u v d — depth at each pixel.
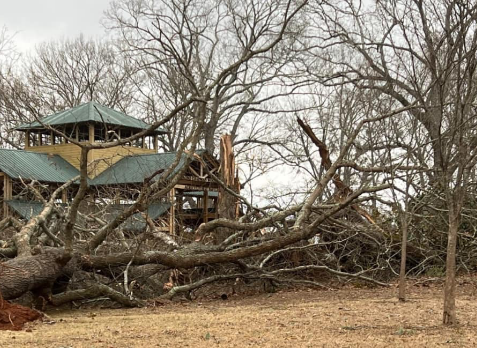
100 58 42.75
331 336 7.07
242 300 11.79
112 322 8.66
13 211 23.62
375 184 13.52
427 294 11.65
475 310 9.16
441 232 13.79
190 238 15.95
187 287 11.96
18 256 10.61
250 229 13.30
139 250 11.68
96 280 11.83
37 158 27.50
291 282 13.77
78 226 13.31
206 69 30.94
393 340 6.73
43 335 7.47
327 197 16.53
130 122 29.22
